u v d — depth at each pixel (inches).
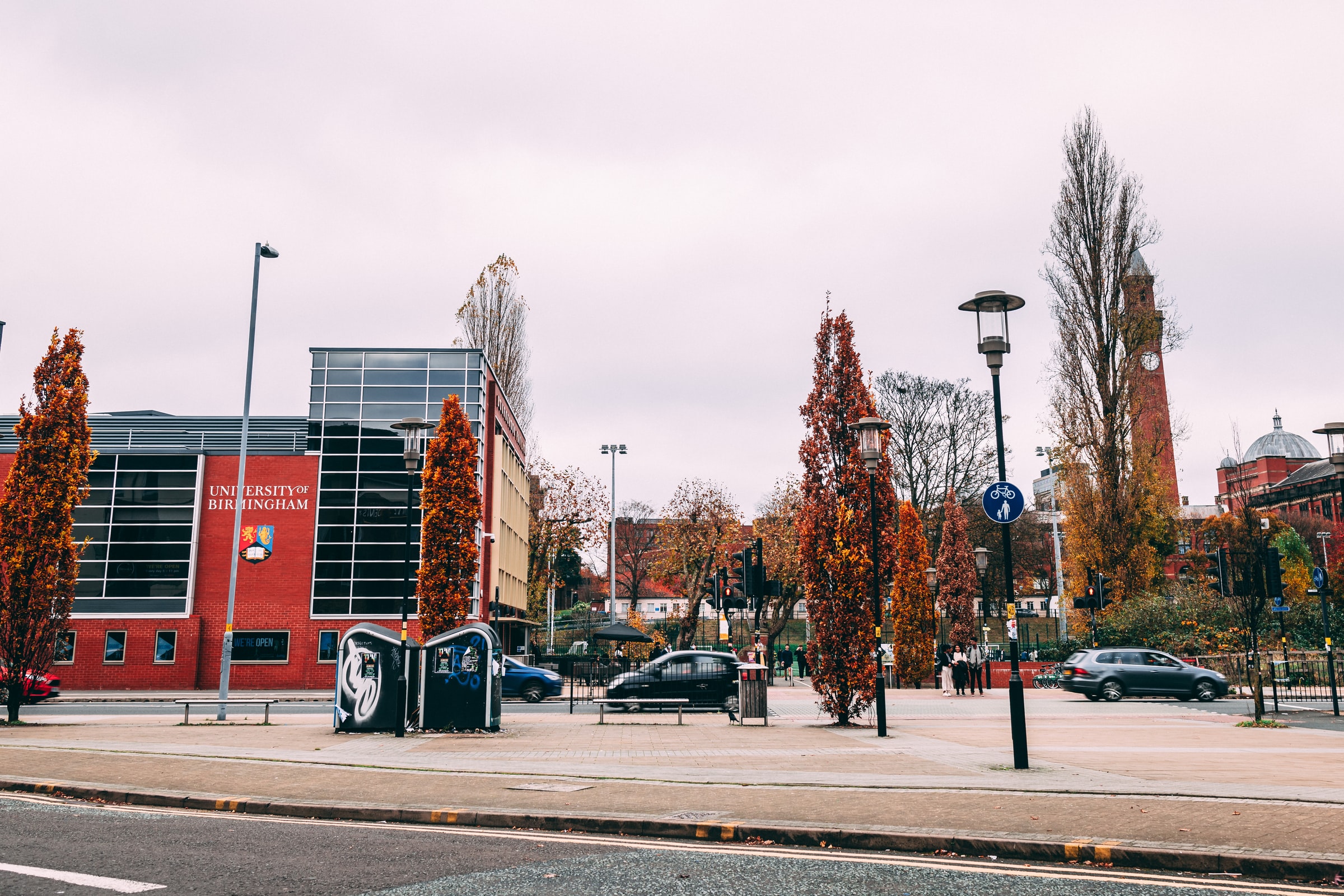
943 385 2050.9
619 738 679.7
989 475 2014.0
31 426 823.1
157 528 1492.4
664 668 989.2
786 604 2117.4
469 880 261.6
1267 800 357.1
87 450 851.4
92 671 1445.6
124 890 247.3
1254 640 804.6
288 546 1496.1
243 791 407.8
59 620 823.7
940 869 275.4
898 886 255.3
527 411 1962.4
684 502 2233.0
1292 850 273.0
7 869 270.7
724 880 262.5
